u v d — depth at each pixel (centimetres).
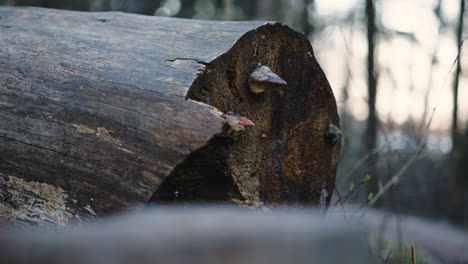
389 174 387
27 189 196
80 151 181
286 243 36
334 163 283
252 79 205
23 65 212
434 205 600
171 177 171
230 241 35
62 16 253
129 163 171
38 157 190
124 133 174
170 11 1181
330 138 266
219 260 34
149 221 39
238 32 203
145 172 167
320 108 261
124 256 34
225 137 168
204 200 199
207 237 35
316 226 38
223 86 196
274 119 235
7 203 203
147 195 166
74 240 37
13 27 248
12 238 38
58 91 194
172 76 179
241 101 210
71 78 195
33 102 197
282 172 246
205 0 1199
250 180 218
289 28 227
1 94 207
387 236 409
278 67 233
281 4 978
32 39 229
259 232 36
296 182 255
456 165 597
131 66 190
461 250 438
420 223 548
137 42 206
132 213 166
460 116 613
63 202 186
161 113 170
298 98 248
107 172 174
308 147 260
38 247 37
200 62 183
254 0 1129
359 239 40
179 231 36
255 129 221
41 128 192
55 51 214
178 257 34
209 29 209
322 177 273
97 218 177
